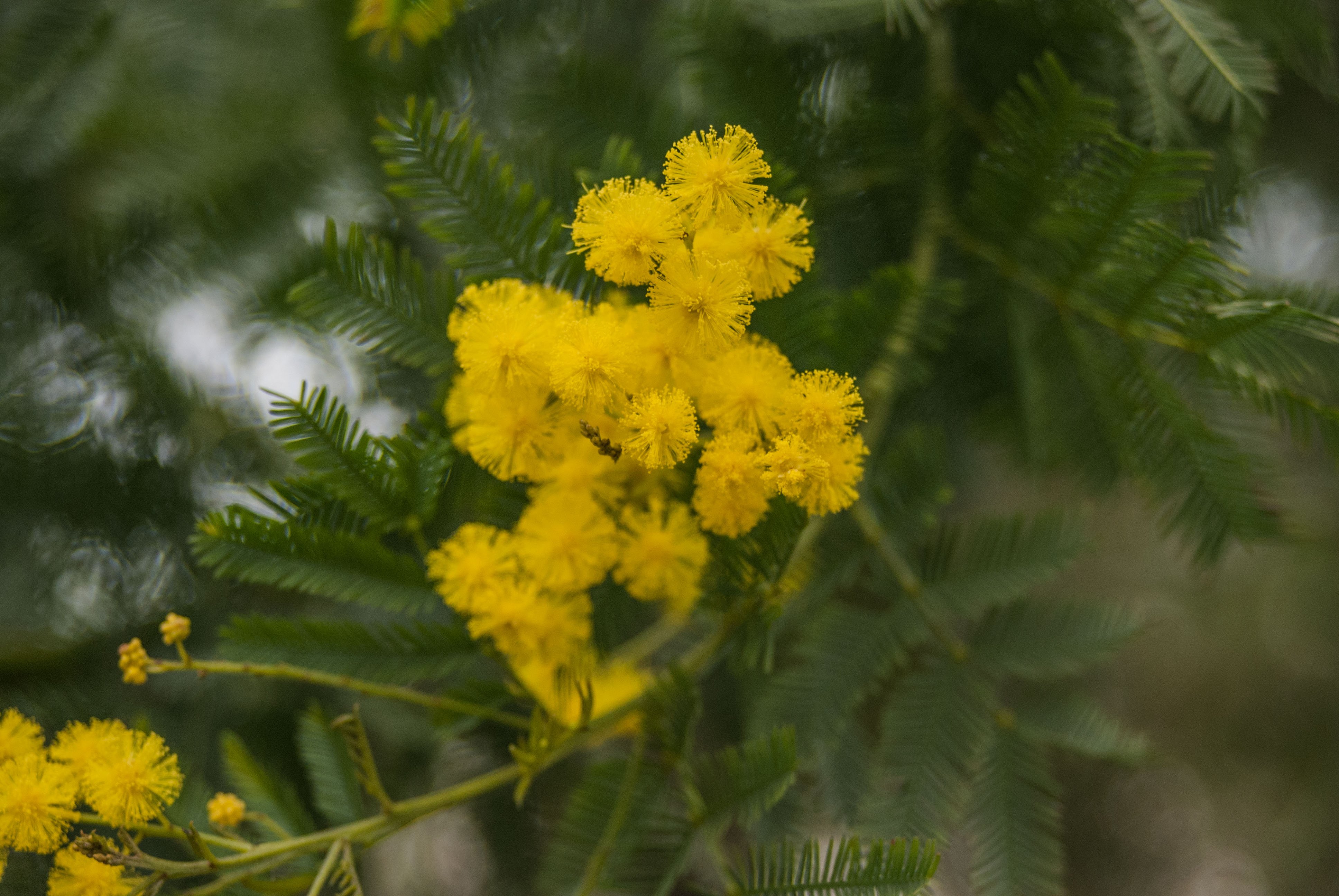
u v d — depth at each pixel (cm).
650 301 29
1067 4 32
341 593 30
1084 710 33
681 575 29
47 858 33
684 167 28
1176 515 32
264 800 32
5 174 34
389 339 30
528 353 28
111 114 34
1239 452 31
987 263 33
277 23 34
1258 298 30
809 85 33
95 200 34
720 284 28
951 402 36
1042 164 31
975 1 33
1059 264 31
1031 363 32
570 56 33
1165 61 32
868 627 33
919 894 29
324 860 31
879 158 33
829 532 33
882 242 34
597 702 32
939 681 33
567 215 31
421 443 30
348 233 30
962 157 33
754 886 30
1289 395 30
